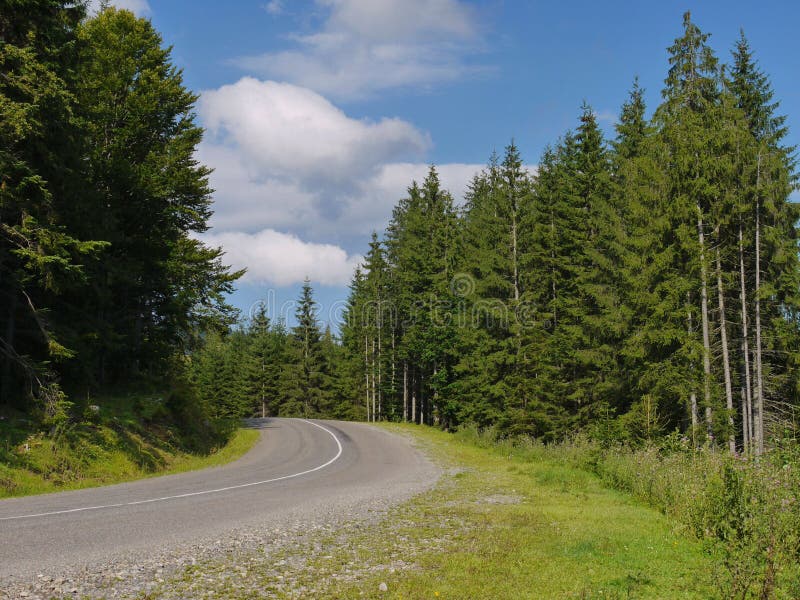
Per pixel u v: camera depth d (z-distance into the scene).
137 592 5.99
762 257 22.91
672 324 21.94
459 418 38.03
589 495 14.28
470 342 34.84
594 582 6.84
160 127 26.84
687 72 22.81
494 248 33.03
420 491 14.38
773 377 23.64
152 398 23.69
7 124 13.70
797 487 7.76
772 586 6.21
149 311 26.22
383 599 6.08
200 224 29.52
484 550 8.20
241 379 79.00
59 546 7.46
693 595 6.54
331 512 10.98
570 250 30.17
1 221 15.02
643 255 22.64
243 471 18.30
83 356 19.23
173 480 15.76
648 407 20.16
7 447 13.73
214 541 8.25
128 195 23.72
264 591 6.24
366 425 39.84
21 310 17.08
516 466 20.55
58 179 16.56
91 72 23.67
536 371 29.34
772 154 21.67
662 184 22.25
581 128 28.95
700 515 9.41
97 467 15.70
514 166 32.34
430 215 45.47
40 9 15.30
